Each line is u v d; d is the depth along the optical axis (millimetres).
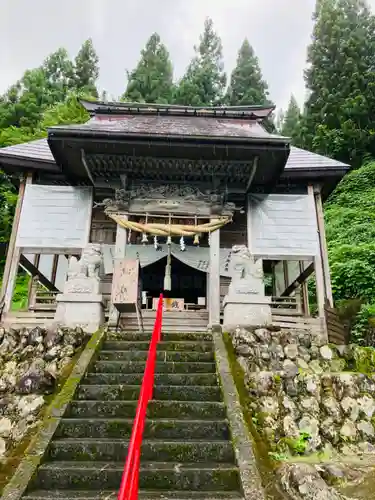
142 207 12094
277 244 12492
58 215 12578
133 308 9930
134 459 3510
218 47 49219
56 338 8594
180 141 11102
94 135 10961
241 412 6359
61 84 41000
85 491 4895
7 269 11898
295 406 7109
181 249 11922
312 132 34688
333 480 5590
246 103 41250
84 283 10133
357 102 31109
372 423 7125
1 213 23672
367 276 15516
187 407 6488
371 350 8875
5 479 5121
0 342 8891
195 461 5504
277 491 5141
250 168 12102
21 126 30719
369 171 27500
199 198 12266
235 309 9969
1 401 6953
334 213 25000
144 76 40875
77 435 5984
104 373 7605
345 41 35094
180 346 8773
